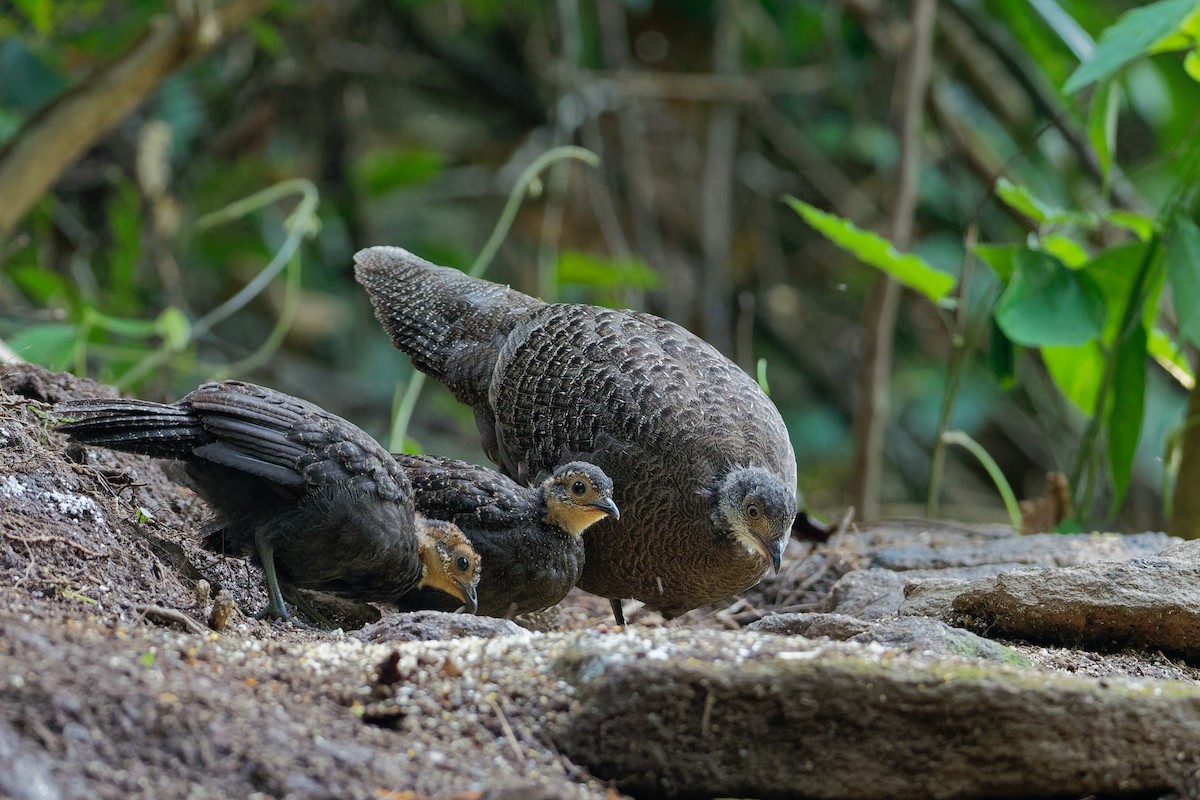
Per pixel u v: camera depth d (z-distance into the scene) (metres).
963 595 8.47
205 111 17.89
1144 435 18.86
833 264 20.89
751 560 9.20
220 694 5.42
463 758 5.52
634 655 5.91
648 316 10.41
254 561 8.11
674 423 9.31
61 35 16.59
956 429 19.91
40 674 5.07
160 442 7.65
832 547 11.31
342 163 18.98
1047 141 18.92
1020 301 11.91
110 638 5.93
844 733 5.70
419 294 11.09
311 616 8.46
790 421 20.30
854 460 16.19
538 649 6.33
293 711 5.60
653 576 9.46
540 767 5.59
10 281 15.83
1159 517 19.16
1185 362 16.42
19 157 12.88
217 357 18.08
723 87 18.94
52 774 4.67
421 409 19.19
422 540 8.52
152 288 16.86
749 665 5.75
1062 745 5.76
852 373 20.56
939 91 19.36
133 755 4.93
